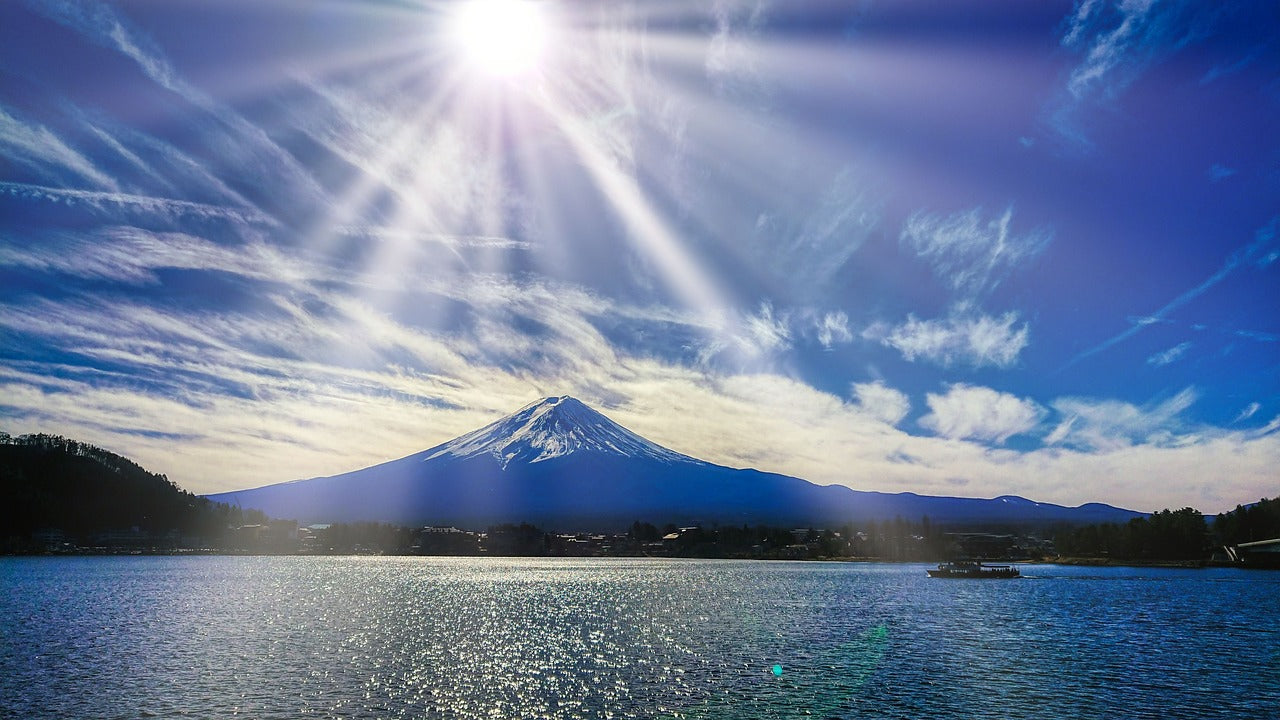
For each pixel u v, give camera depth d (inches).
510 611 5132.9
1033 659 3225.9
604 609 5270.7
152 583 7455.7
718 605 5580.7
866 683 2743.6
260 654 3289.9
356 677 2822.3
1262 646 3617.1
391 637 3831.2
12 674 2847.0
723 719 2304.4
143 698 2488.9
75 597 5915.4
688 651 3425.2
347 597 6131.9
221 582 7682.1
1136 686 2726.4
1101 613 5029.5
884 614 4948.3
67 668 2962.6
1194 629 4224.9
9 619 4505.4
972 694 2596.0
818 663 3115.2
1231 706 2474.2
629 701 2491.4
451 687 2674.7
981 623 4463.6
